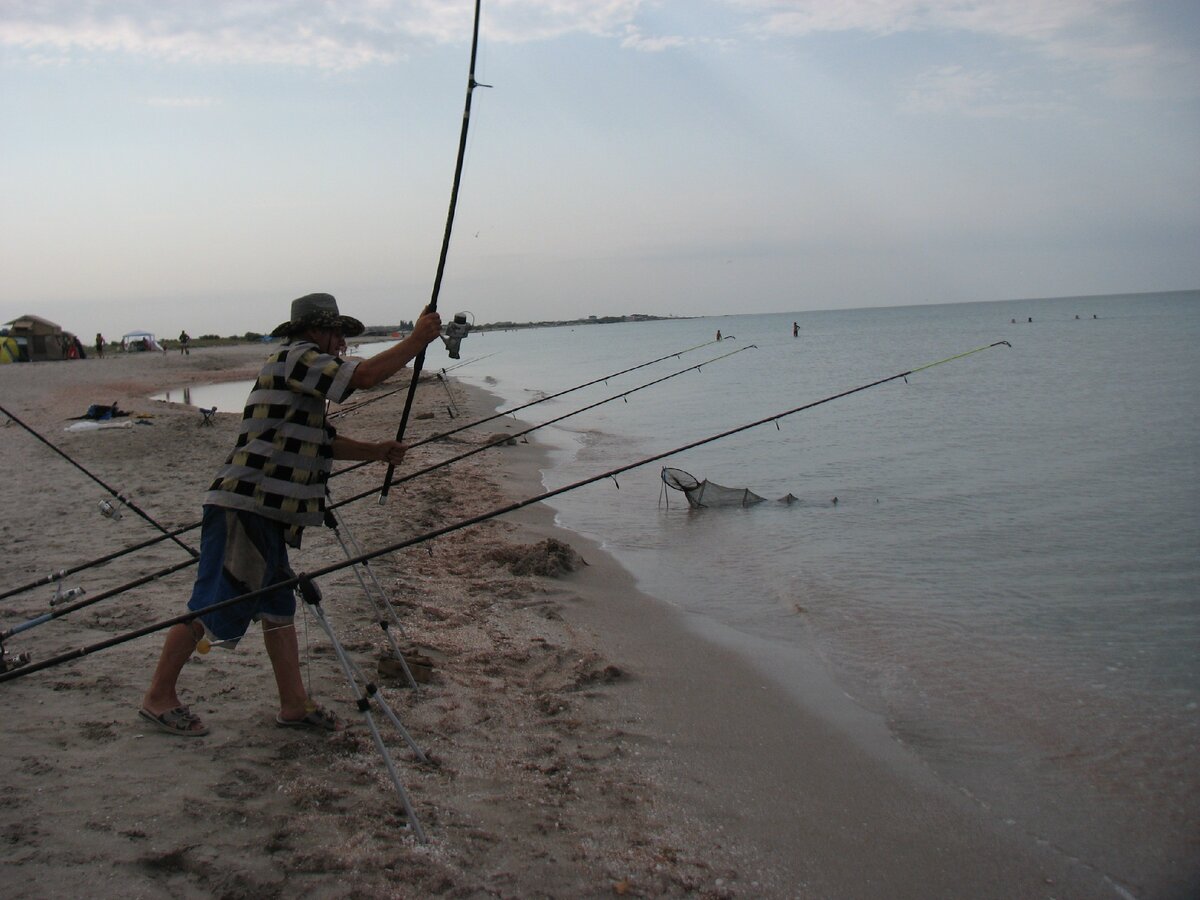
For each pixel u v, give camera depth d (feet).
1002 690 16.02
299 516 11.13
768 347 178.09
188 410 68.80
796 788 12.42
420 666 14.89
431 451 46.91
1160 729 14.33
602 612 20.12
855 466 39.86
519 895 9.14
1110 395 63.87
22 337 141.49
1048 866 10.75
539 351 219.82
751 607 20.89
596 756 12.88
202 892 8.43
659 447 48.24
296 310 11.66
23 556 22.18
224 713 12.48
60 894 8.06
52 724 11.67
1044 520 28.45
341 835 9.68
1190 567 22.94
